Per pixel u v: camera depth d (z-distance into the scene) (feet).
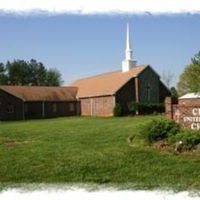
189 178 41.04
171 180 40.50
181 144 52.60
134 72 203.00
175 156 49.62
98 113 201.87
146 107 194.29
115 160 48.52
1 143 66.44
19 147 60.54
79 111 214.48
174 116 64.44
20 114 199.52
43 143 64.18
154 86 207.41
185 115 63.52
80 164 47.01
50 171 44.62
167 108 65.16
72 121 135.44
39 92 209.67
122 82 197.67
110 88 198.49
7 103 196.65
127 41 214.90
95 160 48.78
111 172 43.80
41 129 93.66
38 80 377.71
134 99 199.52
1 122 167.94
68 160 49.21
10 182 41.19
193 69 155.94
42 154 53.42
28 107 202.28
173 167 44.98
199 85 158.92
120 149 54.70
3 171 45.09
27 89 209.67
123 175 42.60
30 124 125.80
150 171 43.78
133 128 80.69
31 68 376.89
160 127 57.41
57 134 78.02
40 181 41.37
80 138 68.85
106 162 47.73
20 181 41.47
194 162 46.85
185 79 216.33
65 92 216.95
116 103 193.16
